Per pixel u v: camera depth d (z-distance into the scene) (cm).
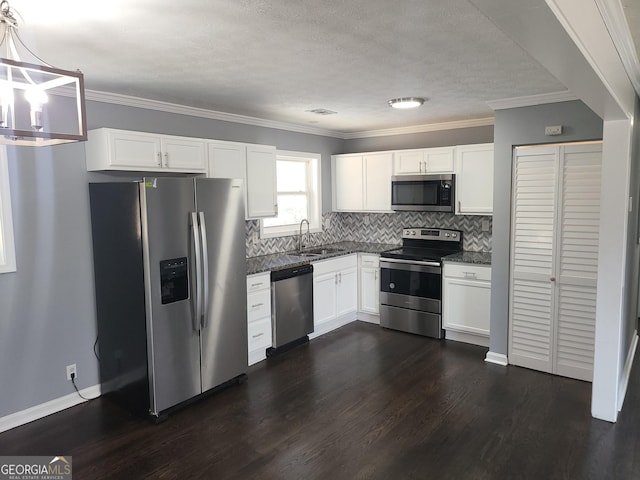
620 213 295
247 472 258
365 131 582
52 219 327
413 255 488
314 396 352
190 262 333
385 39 238
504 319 407
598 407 310
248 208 443
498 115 395
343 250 541
